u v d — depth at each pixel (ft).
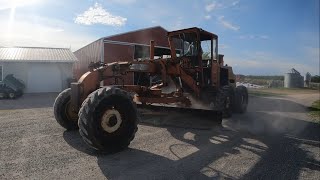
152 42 27.81
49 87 68.95
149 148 17.94
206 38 30.04
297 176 14.08
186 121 24.82
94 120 15.81
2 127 23.04
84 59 76.07
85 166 14.39
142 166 14.64
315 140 21.58
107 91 16.52
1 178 12.60
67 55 72.84
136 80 26.21
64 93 21.70
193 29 27.78
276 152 18.01
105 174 13.43
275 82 139.33
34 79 67.31
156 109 26.48
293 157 17.10
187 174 13.78
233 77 36.88
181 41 29.19
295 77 131.34
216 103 28.37
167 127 24.13
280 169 14.96
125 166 14.55
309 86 145.69
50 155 15.92
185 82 27.68
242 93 33.42
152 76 27.20
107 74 20.03
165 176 13.43
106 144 16.35
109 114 16.43
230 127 25.34
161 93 25.32
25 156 15.65
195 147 18.53
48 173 13.34
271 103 49.24
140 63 23.44
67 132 21.38
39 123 24.89
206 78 30.09
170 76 26.71
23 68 66.13
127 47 65.16
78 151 16.80
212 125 23.73
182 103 26.76
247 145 19.48
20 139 19.21
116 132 16.81
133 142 19.20
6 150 16.67
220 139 20.86
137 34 66.59
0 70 64.08
